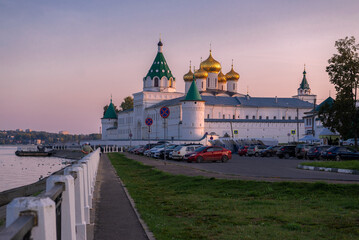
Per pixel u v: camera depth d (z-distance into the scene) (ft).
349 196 47.85
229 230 32.60
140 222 36.76
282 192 52.60
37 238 11.16
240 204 45.55
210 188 61.16
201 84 433.89
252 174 82.64
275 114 408.67
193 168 103.45
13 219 11.00
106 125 526.16
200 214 40.24
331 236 29.94
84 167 35.60
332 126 168.14
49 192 13.70
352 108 162.61
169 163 131.95
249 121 353.51
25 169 228.02
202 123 337.52
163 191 62.13
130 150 263.90
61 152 424.05
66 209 18.01
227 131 348.38
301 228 32.68
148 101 435.12
